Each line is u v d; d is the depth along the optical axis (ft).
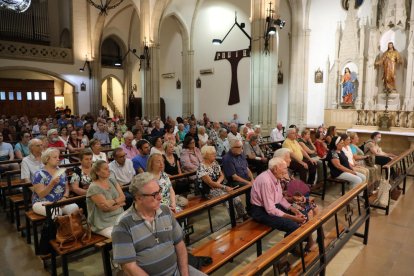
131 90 71.77
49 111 65.67
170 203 12.90
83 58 62.44
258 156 23.47
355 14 39.88
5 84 60.23
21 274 11.66
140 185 6.95
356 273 11.60
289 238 8.55
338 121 41.14
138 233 6.95
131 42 71.31
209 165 15.64
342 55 41.29
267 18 31.24
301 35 44.96
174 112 63.21
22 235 15.03
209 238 14.34
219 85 54.44
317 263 10.38
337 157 19.40
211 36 54.70
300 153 21.95
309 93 45.68
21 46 55.57
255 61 33.55
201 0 54.85
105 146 29.84
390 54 37.47
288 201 13.62
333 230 13.71
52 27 68.23
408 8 37.01
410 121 36.17
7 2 46.83
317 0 43.86
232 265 12.07
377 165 22.71
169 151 17.61
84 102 63.16
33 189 13.61
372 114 38.81
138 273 6.76
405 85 37.06
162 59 64.28
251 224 12.52
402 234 14.96
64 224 10.83
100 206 11.20
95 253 13.25
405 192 21.70
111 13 63.98
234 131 27.53
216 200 11.79
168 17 56.39
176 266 7.56
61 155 21.13
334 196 20.80
